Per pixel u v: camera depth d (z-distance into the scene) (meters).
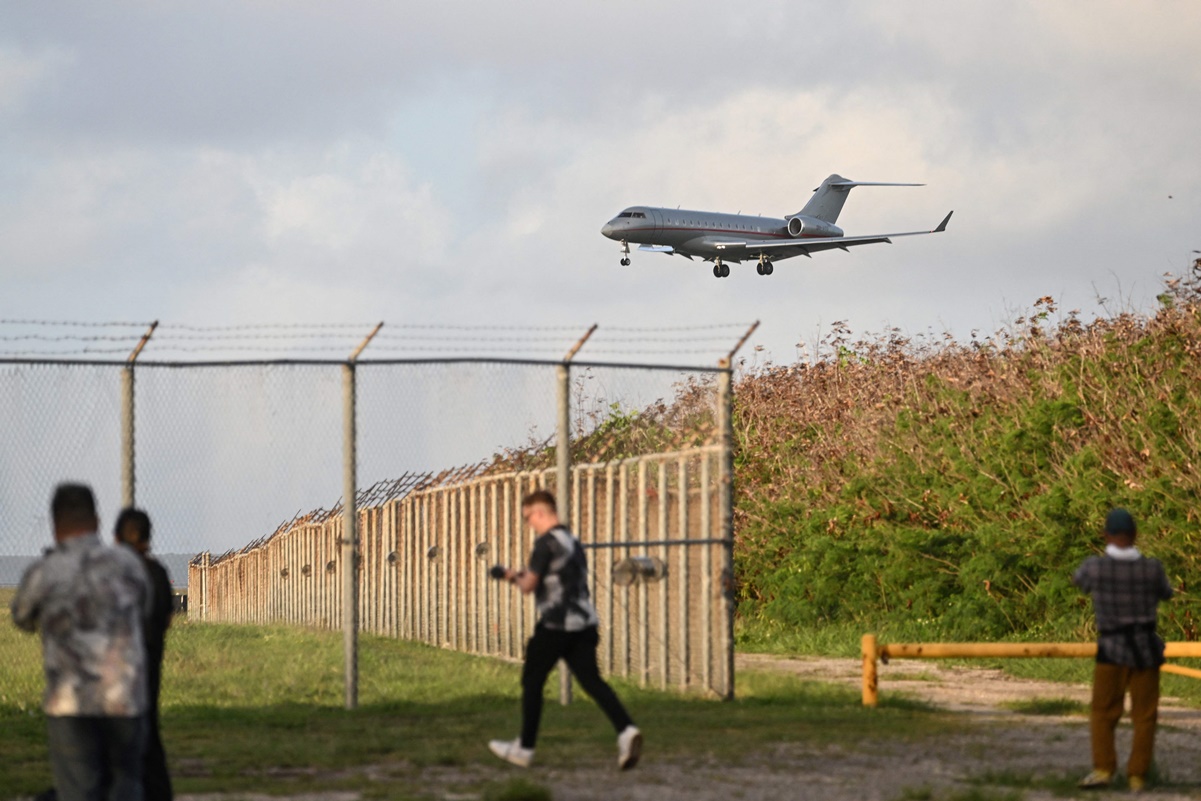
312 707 28.62
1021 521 48.41
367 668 36.72
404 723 25.86
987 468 51.84
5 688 32.44
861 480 56.34
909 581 50.16
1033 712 29.23
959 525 52.00
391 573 53.81
